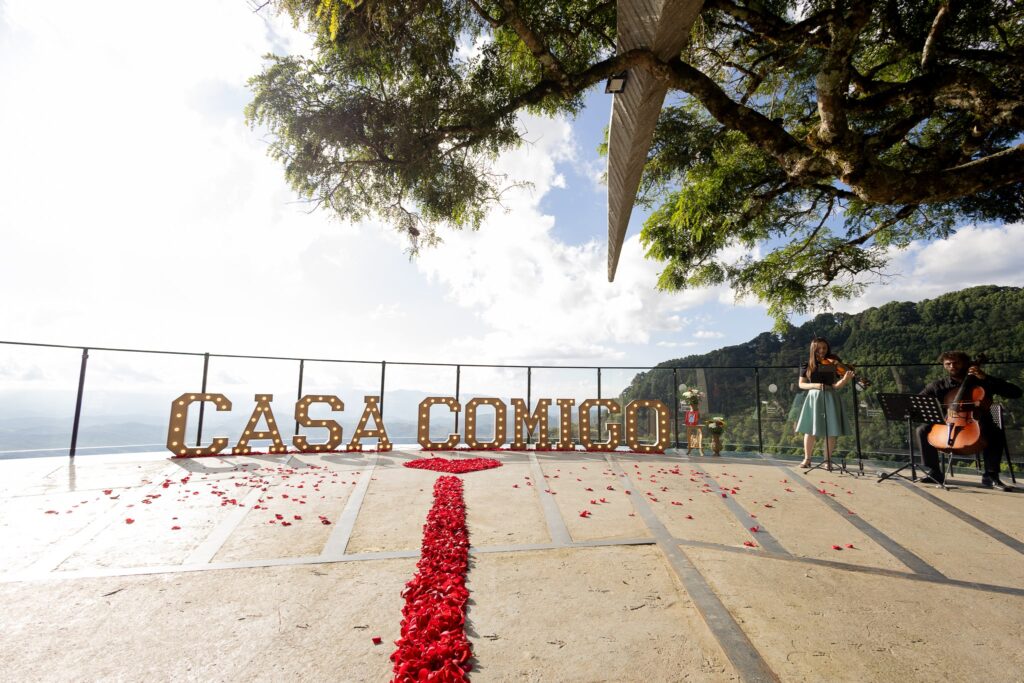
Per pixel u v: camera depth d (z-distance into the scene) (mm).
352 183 5035
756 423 8375
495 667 1991
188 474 5828
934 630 2271
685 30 2938
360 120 4453
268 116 4391
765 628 2283
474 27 4566
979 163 3688
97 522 3938
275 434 7605
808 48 5730
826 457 6312
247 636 2252
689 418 8109
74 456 6758
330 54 4316
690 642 2195
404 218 5402
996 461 5129
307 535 3748
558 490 5242
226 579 2914
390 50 4250
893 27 4977
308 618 2441
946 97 4359
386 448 8102
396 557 3307
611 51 5207
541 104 5199
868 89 5066
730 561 3129
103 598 2623
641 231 8352
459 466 6484
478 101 4621
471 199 5273
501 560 3227
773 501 4738
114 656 2053
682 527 3914
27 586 2746
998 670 1942
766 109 7367
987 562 3152
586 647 2154
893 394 5547
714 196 6988
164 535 3686
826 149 3646
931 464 5430
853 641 2172
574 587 2809
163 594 2691
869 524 3979
